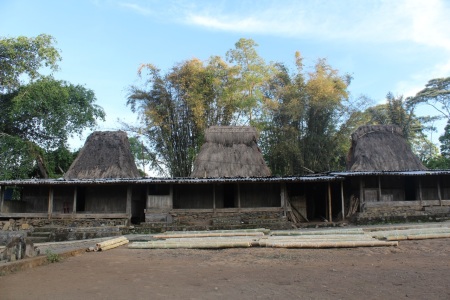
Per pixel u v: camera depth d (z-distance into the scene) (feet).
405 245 35.78
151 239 46.80
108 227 58.54
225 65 89.10
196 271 26.40
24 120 89.30
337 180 60.90
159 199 62.69
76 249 35.83
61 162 95.45
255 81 89.81
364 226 55.47
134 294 19.86
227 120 91.09
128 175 76.64
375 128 80.79
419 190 64.13
